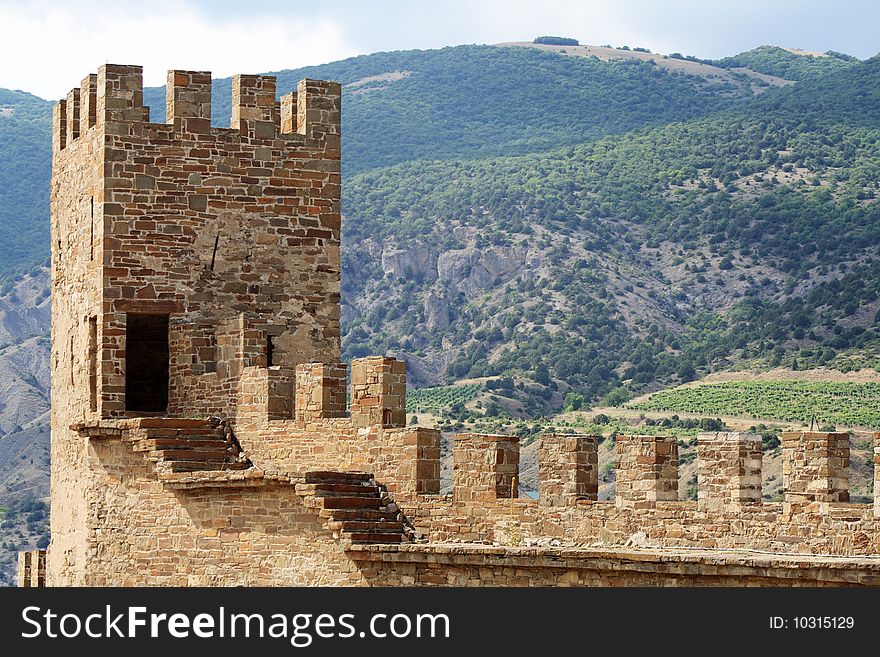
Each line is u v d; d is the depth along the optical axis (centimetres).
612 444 9175
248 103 3762
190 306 3697
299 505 3169
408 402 11812
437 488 3206
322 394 3375
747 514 2736
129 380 3812
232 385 3566
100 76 3703
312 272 3788
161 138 3700
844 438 2675
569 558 2680
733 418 9469
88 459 3578
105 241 3653
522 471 9056
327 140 3812
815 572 2414
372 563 3005
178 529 3375
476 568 2817
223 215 3728
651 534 2850
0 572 10156
